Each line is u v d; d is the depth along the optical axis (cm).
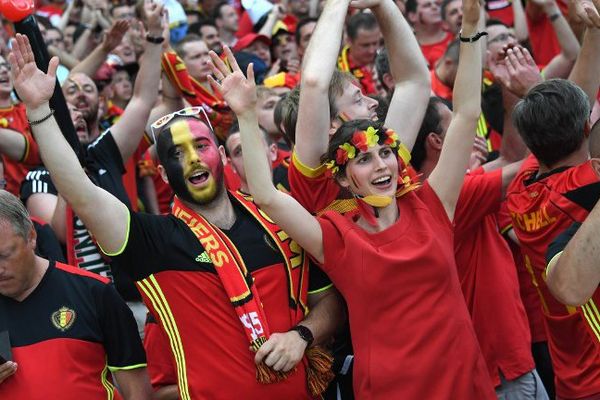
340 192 1244
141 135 1580
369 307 1127
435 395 1108
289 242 1184
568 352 1284
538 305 1519
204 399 1127
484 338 1355
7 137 1759
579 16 1439
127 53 2459
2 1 1170
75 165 1094
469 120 1195
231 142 1530
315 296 1202
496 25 2255
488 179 1327
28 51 1088
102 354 1147
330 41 1217
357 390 1139
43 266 1147
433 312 1123
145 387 1166
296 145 1230
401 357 1114
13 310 1121
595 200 1223
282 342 1123
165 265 1144
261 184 1112
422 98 1306
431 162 1422
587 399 1264
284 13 2934
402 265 1122
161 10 1598
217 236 1158
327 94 1214
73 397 1106
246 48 2528
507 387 1350
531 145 1285
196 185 1173
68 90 1906
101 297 1145
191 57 2139
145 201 1873
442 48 2589
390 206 1167
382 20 1284
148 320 1297
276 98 1875
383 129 1162
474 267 1364
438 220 1191
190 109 1229
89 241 1561
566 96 1259
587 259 1039
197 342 1138
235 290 1130
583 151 1280
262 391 1132
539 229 1276
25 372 1102
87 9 3027
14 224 1096
